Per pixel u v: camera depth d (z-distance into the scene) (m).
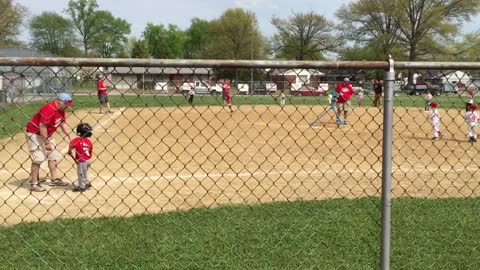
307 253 5.03
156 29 95.50
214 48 76.44
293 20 72.12
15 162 10.17
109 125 16.64
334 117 20.75
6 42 52.62
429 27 60.59
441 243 5.34
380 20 63.38
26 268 4.59
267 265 4.74
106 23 84.31
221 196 7.44
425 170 9.52
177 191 7.27
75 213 6.55
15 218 6.32
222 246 5.20
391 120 3.32
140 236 5.46
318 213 6.32
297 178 8.75
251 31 74.81
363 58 65.69
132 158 10.81
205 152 11.74
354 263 4.78
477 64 3.29
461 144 13.91
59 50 83.00
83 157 7.68
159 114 19.56
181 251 5.07
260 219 6.08
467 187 8.16
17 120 10.73
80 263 4.74
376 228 5.75
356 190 7.89
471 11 60.16
